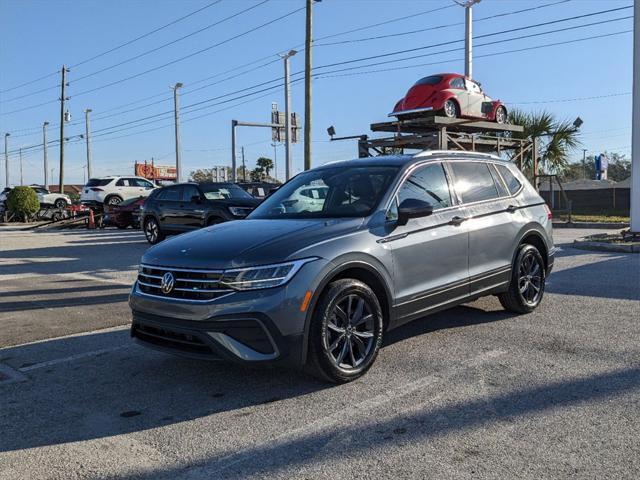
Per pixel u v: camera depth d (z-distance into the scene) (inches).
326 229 189.2
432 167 230.7
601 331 233.6
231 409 169.0
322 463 133.9
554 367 192.2
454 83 679.7
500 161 270.2
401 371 194.5
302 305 171.5
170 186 676.1
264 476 129.3
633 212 532.4
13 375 208.5
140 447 146.9
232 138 1411.2
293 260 172.7
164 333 183.2
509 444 139.2
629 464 128.1
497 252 244.8
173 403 175.9
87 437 154.0
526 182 280.8
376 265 192.2
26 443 151.5
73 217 1213.1
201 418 163.6
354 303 187.5
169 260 183.3
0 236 948.6
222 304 167.2
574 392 169.8
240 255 173.2
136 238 826.2
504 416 155.1
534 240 272.8
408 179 218.2
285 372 198.4
